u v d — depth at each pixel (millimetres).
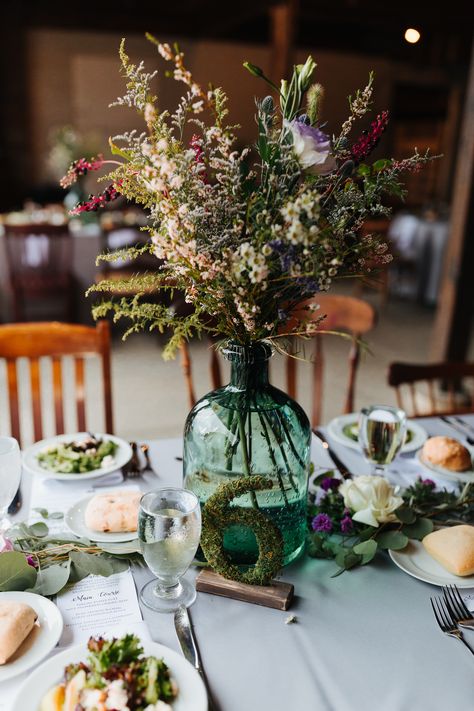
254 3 5414
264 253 767
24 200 7324
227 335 931
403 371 1707
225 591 893
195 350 4309
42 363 3986
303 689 734
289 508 940
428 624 852
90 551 951
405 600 899
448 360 3330
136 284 882
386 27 7766
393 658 788
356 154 864
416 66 8531
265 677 752
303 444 941
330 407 3361
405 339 4812
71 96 7285
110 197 857
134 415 3225
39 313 4445
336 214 848
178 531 798
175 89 7543
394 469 1299
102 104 7395
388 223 5328
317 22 7824
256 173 875
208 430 920
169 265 869
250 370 915
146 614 854
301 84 853
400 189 870
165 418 3197
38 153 7324
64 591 900
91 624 833
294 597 900
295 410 948
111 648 685
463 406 3293
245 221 844
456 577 938
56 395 1634
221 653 790
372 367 4094
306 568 969
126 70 805
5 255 4184
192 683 692
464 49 7680
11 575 867
